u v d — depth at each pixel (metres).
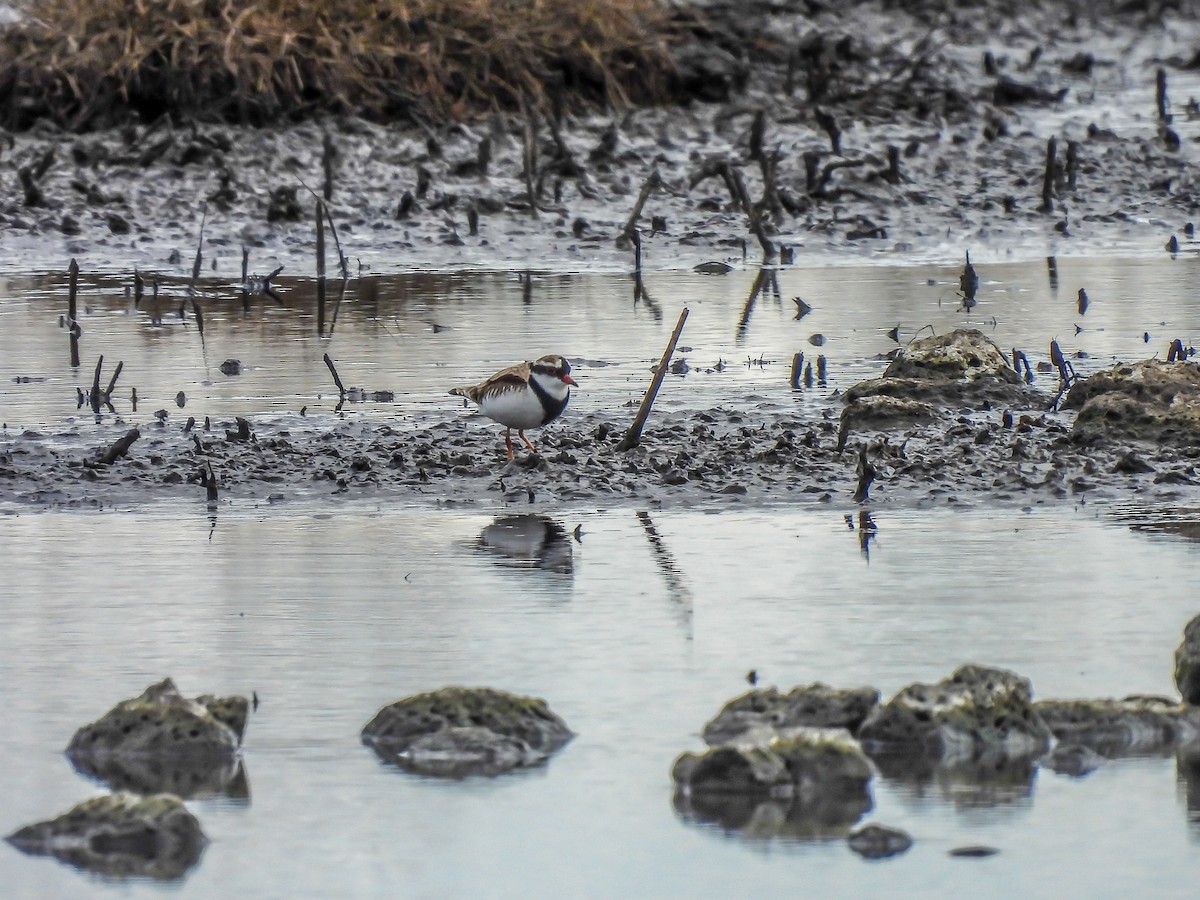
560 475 14.22
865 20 43.75
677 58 35.88
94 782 8.73
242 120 31.48
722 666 10.03
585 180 29.91
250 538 12.73
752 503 13.53
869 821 8.27
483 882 7.72
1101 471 14.12
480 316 21.53
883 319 21.22
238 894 7.66
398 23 33.09
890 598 11.16
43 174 28.92
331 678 9.94
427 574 11.82
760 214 27.86
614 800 8.48
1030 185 30.55
